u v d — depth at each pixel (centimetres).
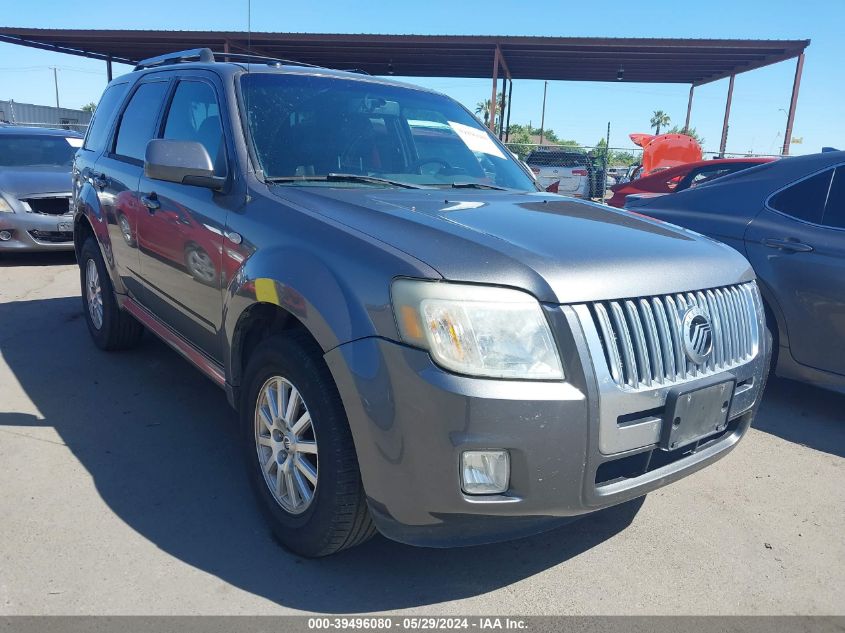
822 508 330
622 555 286
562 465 217
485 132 427
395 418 216
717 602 257
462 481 212
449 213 274
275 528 277
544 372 214
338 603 246
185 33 1777
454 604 249
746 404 280
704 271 263
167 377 459
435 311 212
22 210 796
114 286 459
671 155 1709
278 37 1755
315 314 236
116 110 480
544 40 1700
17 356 492
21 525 283
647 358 235
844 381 409
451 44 1741
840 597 263
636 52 1783
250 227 286
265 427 284
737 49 1712
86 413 398
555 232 262
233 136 322
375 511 230
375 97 382
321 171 327
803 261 418
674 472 251
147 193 381
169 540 278
